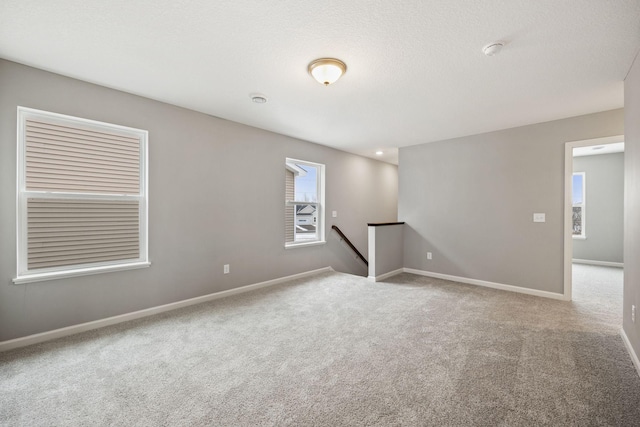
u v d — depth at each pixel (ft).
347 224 18.30
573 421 4.87
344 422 4.88
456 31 6.10
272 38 6.40
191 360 6.89
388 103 10.11
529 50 6.78
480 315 9.84
